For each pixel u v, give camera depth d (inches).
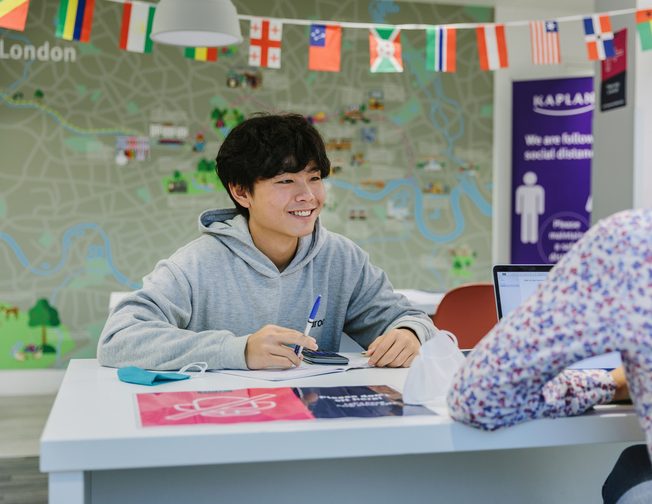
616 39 180.2
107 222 213.5
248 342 60.6
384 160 232.4
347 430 42.3
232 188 70.8
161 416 44.4
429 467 57.2
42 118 208.5
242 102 221.9
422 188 235.0
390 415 45.2
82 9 99.6
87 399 49.6
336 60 114.3
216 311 70.7
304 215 68.4
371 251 232.7
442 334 50.4
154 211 216.7
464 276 238.2
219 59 220.1
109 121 213.0
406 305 75.9
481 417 42.6
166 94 216.5
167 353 60.9
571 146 234.8
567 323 40.0
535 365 40.8
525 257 238.8
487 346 42.4
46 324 210.5
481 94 237.5
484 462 58.7
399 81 232.5
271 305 71.3
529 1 230.2
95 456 39.7
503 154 239.8
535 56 116.8
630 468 47.1
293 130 66.9
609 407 47.8
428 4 232.5
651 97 174.6
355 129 230.2
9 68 206.4
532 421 44.7
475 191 238.2
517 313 42.1
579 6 234.2
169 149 217.0
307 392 51.8
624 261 39.2
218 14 110.5
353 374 60.2
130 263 215.3
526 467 59.9
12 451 151.7
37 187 209.0
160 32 109.7
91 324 213.0
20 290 209.0
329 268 75.5
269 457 41.4
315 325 74.3
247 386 54.5
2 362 208.7
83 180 211.6
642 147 174.9
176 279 68.9
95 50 211.3
